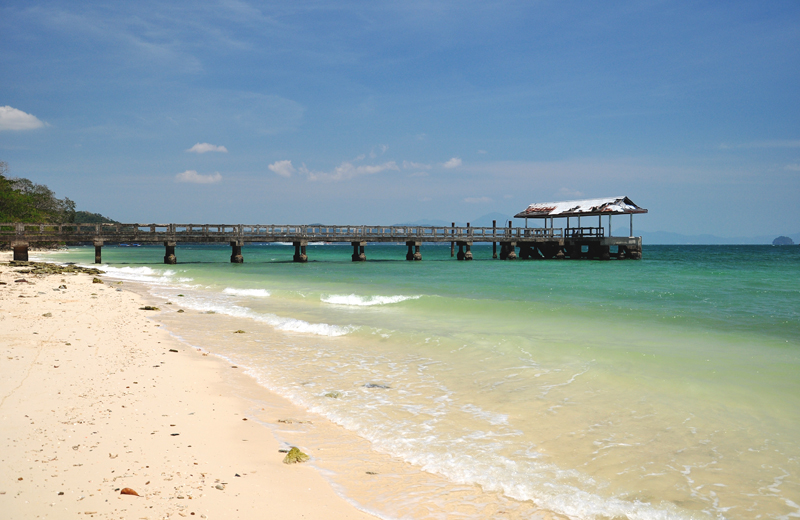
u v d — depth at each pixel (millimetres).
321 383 8789
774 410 7004
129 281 28562
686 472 5348
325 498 4781
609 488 5039
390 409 7434
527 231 54125
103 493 4492
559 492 4965
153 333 12906
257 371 9578
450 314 15961
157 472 5023
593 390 8000
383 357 10672
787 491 4934
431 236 49875
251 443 6035
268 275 31594
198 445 5824
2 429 5820
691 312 15688
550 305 16969
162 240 41062
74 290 20594
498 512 4605
